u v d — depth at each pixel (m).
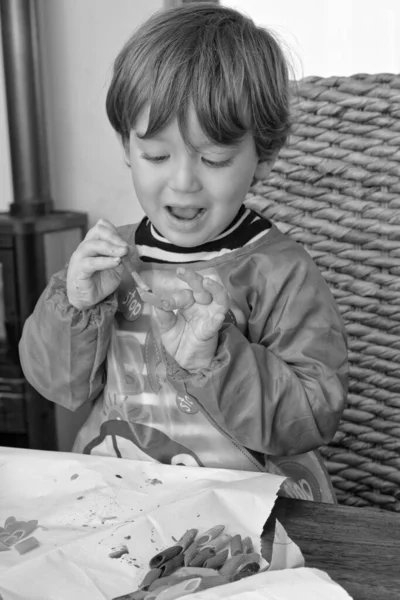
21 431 1.76
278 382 0.81
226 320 0.90
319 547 0.59
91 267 0.81
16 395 1.75
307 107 1.11
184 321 0.76
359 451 1.16
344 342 0.92
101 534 0.60
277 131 0.85
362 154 1.10
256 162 0.85
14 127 1.79
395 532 0.61
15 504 0.68
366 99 1.08
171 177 0.79
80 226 1.88
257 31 0.86
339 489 1.17
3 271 1.71
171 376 0.77
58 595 0.54
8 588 0.54
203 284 0.71
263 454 0.90
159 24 0.84
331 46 1.54
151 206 0.83
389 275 1.11
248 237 0.93
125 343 0.94
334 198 1.12
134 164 0.82
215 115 0.76
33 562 0.57
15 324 1.72
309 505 0.66
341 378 0.89
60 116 1.92
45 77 1.90
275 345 0.88
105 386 0.96
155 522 0.62
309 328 0.89
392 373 1.13
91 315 0.88
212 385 0.76
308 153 1.12
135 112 0.80
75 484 0.70
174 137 0.77
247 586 0.50
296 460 0.92
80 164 1.93
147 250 0.96
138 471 0.72
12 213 1.82
